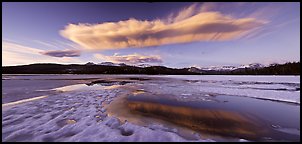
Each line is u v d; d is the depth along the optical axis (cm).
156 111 878
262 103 1098
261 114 829
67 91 1669
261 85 2380
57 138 515
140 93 1553
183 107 973
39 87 2123
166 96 1383
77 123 649
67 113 792
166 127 639
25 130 576
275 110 908
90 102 1068
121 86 2328
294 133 596
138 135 542
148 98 1273
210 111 885
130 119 734
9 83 2852
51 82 3206
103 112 827
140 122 696
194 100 1202
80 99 1173
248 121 720
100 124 643
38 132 559
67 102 1059
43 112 809
